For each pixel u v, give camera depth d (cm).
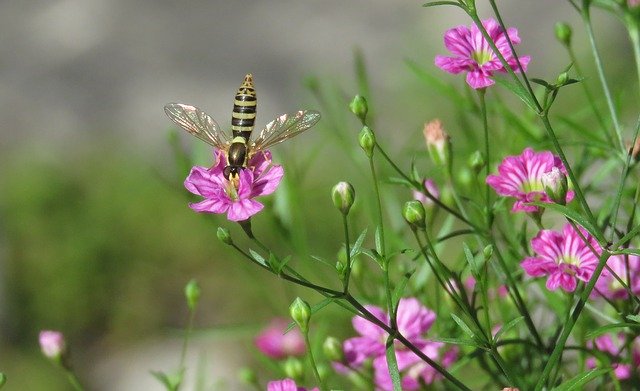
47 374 43
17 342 44
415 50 47
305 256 22
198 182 18
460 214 19
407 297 20
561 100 36
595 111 20
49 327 45
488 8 51
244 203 18
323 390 18
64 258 45
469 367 22
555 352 17
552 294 19
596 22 46
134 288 45
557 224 22
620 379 19
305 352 22
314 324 23
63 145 54
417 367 19
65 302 45
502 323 20
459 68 18
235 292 43
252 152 19
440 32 49
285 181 22
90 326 44
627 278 18
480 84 18
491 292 21
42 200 48
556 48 48
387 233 21
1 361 43
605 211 20
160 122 56
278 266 17
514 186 18
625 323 17
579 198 17
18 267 46
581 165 20
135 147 52
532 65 49
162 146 52
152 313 44
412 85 38
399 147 41
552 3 52
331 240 33
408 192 24
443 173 19
